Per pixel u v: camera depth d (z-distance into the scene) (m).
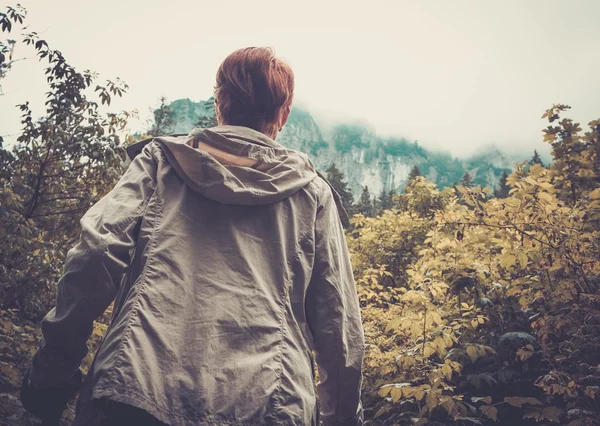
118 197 1.06
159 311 0.95
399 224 8.77
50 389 1.01
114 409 0.87
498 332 3.96
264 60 1.30
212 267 1.03
